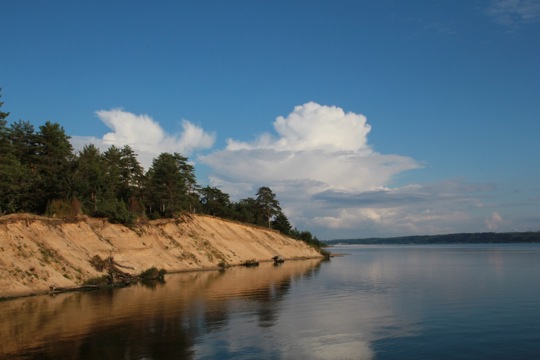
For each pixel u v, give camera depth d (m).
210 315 30.59
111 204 74.88
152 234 79.88
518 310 32.56
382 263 102.94
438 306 34.78
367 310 32.88
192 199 111.00
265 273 71.06
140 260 68.44
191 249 84.75
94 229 66.75
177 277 63.25
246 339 23.55
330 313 31.55
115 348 21.58
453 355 20.56
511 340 23.31
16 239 48.84
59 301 37.81
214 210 137.00
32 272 45.62
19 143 72.25
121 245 68.50
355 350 21.47
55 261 50.25
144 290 46.47
